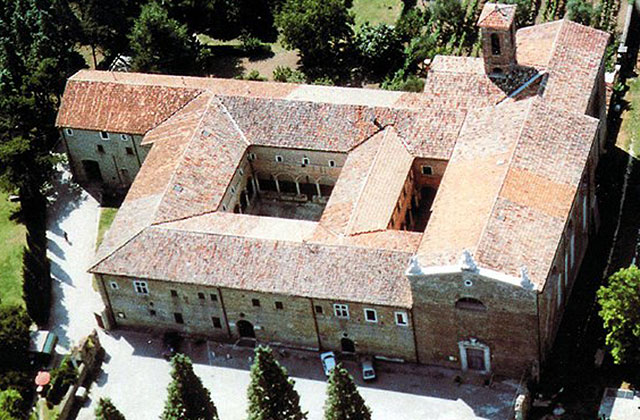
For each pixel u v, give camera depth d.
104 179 160.12
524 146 129.00
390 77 172.00
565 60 141.25
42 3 177.75
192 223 134.00
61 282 145.12
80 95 155.88
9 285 146.00
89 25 178.88
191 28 188.38
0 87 166.62
